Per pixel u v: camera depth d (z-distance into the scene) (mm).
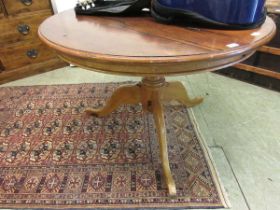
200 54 546
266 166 1003
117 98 1210
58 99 1521
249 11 640
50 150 1126
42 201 886
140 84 1136
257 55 1521
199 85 1631
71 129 1260
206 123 1274
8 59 1682
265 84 1563
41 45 1788
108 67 595
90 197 895
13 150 1131
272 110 1354
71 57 624
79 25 795
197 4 663
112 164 1037
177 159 1042
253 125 1244
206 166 1004
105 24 799
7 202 885
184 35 668
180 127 1241
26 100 1517
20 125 1298
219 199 865
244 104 1418
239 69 1648
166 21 751
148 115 1348
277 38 1394
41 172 1010
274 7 1345
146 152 1093
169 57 539
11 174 1002
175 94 1274
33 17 1681
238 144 1127
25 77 1805
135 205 859
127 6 896
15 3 1565
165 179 925
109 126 1272
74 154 1101
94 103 1469
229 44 589
